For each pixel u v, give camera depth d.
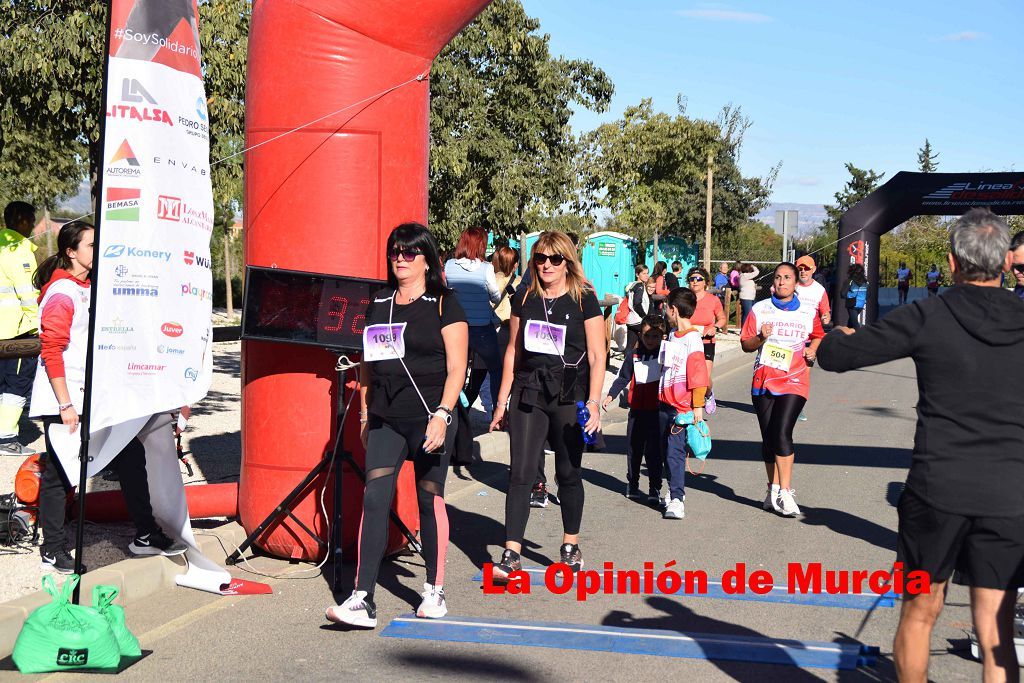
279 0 6.00
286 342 5.83
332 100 5.95
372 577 5.09
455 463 5.54
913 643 3.70
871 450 10.83
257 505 6.27
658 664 4.66
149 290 5.30
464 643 4.93
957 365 3.55
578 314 6.00
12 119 10.59
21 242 9.24
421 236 5.24
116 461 5.83
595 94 18.30
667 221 33.91
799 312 7.70
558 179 18.06
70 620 4.50
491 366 9.89
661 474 8.24
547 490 8.81
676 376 7.66
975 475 3.49
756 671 4.59
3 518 6.24
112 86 5.15
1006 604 3.54
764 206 44.88
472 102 16.83
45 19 9.99
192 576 5.79
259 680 4.47
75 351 5.68
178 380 5.41
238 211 24.08
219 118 11.59
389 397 5.23
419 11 5.96
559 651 4.83
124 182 5.19
